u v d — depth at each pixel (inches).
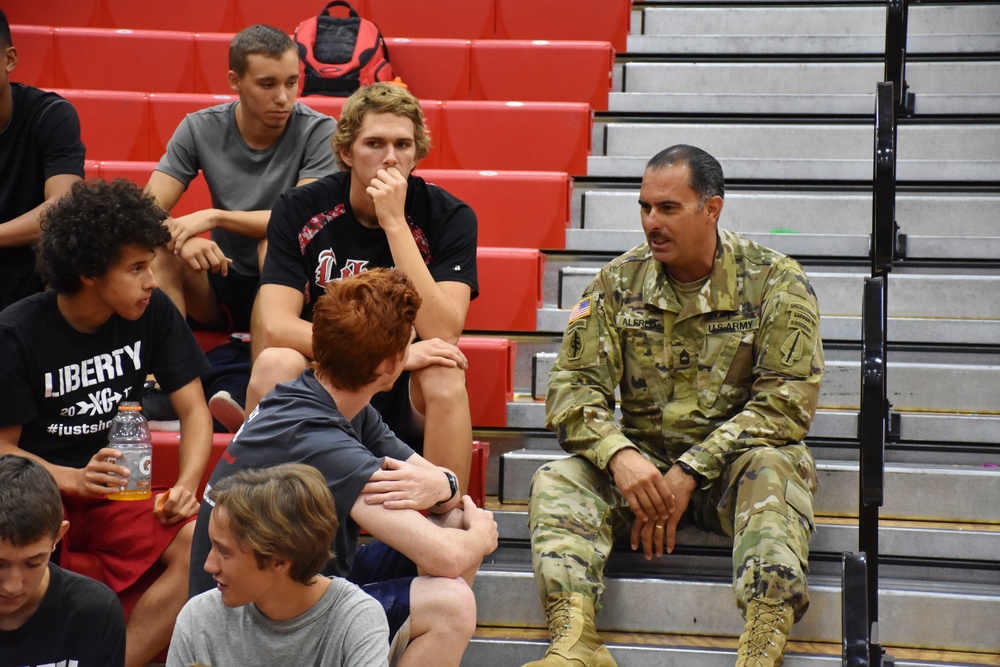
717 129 333.7
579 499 216.2
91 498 204.7
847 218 303.9
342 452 170.2
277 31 274.8
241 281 279.7
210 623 152.0
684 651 210.2
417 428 225.8
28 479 151.6
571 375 231.0
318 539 143.6
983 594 217.9
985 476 236.4
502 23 388.8
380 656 149.1
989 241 285.1
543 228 304.8
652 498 212.5
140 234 201.5
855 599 183.2
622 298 235.0
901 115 277.9
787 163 312.3
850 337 269.7
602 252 303.9
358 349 171.2
